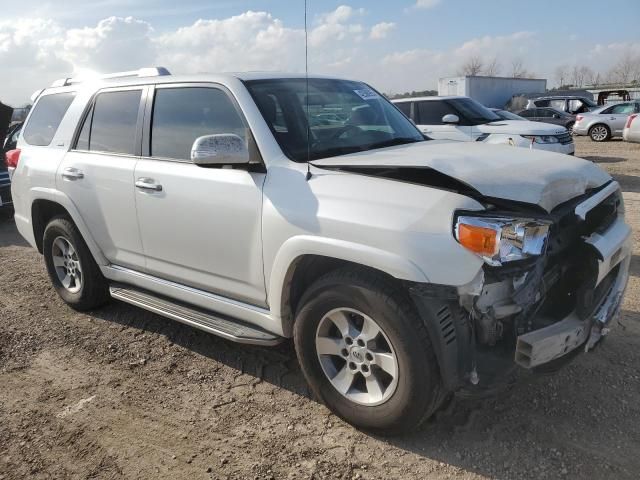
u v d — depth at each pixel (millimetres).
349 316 2990
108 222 4227
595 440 2939
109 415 3340
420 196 2703
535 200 2662
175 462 2904
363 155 3299
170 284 3969
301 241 2957
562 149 10266
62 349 4227
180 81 3838
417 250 2580
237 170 3344
